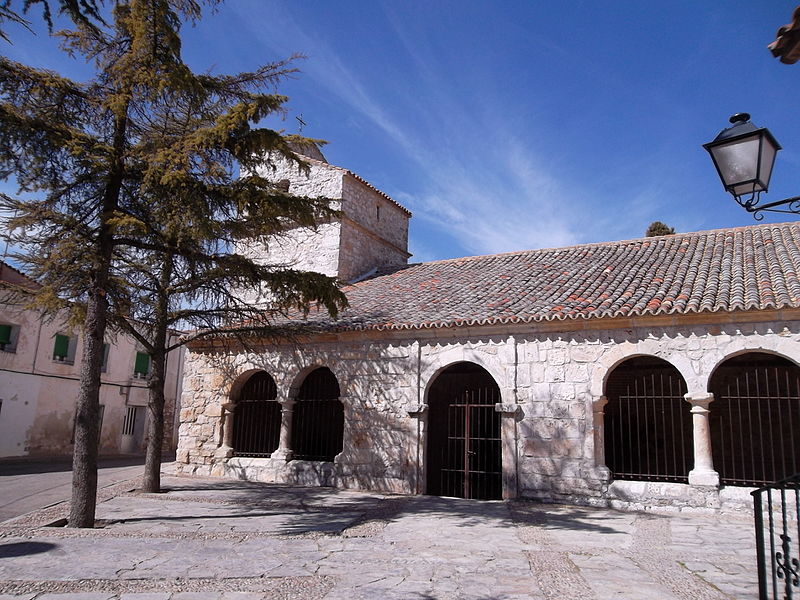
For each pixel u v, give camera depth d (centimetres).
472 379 1541
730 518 950
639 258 1434
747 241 1391
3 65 791
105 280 916
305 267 1895
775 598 435
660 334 1073
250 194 925
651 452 1446
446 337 1262
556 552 732
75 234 887
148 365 2709
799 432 1328
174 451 2720
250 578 617
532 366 1169
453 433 1520
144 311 1220
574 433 1112
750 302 992
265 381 1591
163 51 909
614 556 712
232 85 1011
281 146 956
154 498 1161
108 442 2466
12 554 699
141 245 962
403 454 1260
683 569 654
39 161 822
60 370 2275
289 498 1162
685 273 1248
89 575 618
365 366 1341
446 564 675
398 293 1561
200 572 635
